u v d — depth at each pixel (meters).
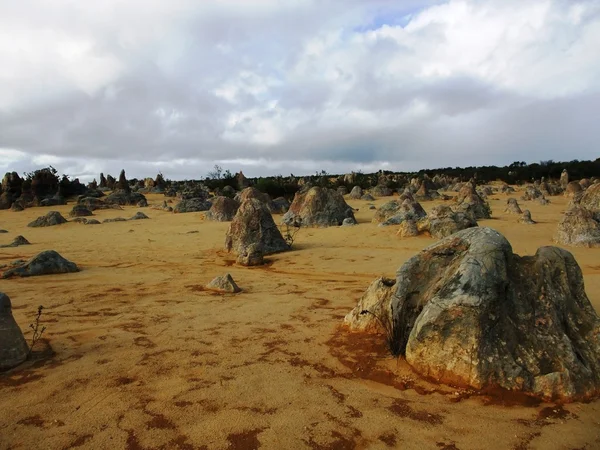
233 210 27.38
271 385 4.48
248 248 13.14
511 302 4.71
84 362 5.10
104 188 69.56
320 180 61.28
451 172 87.75
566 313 4.80
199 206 35.31
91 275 11.14
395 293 5.53
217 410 3.96
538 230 18.17
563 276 4.95
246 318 6.91
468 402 4.12
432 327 4.59
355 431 3.63
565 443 3.49
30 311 7.38
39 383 4.55
